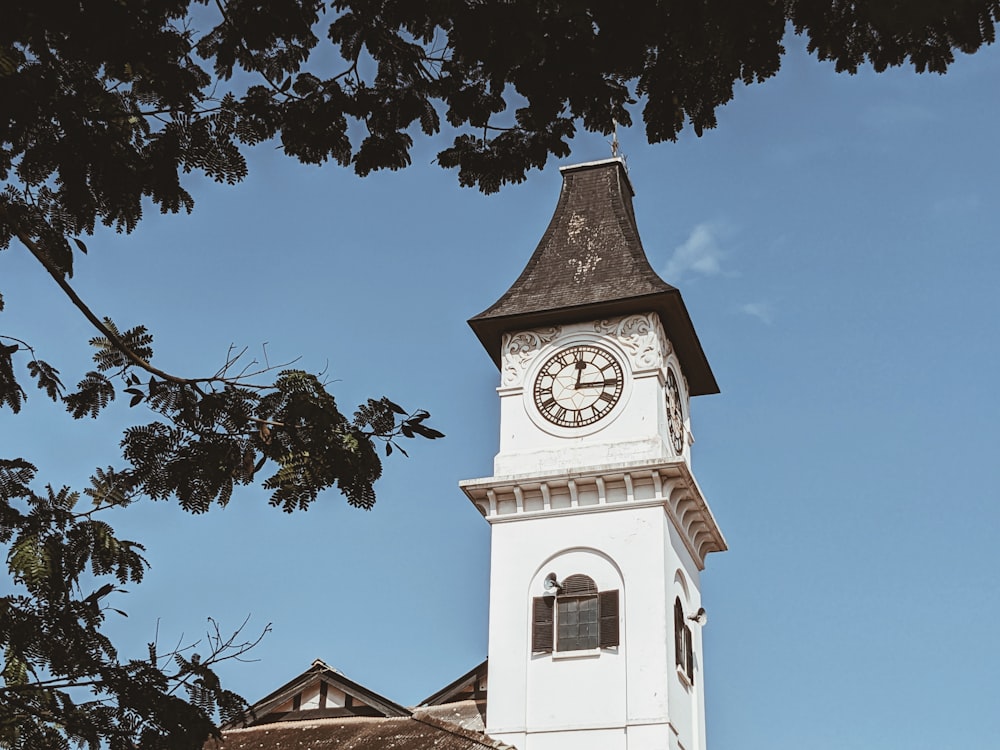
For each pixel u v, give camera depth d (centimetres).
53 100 1338
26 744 1281
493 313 4159
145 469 1401
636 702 3553
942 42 1244
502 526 3906
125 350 1388
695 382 4441
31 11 1279
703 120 1393
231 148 1455
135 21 1338
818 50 1280
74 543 1325
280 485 1422
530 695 3638
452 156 1560
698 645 4066
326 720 3675
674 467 3778
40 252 1337
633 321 4066
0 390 1370
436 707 3806
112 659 1323
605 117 1422
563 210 4500
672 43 1327
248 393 1421
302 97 1488
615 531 3803
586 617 3725
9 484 1338
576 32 1331
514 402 4062
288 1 1405
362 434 1430
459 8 1305
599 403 3981
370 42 1459
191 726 1326
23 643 1265
